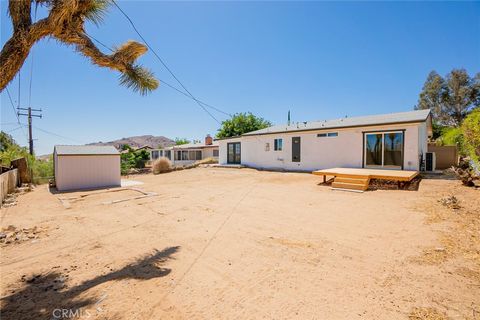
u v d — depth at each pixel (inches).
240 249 162.6
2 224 231.3
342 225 209.5
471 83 1321.4
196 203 311.6
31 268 138.9
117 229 209.9
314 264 139.2
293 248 162.9
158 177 709.3
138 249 165.2
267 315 96.7
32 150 1013.8
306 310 99.2
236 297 109.0
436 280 118.2
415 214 231.5
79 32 127.5
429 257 142.2
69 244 176.1
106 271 134.6
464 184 349.1
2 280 125.7
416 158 470.0
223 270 134.2
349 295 108.8
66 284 121.3
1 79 106.4
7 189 403.9
